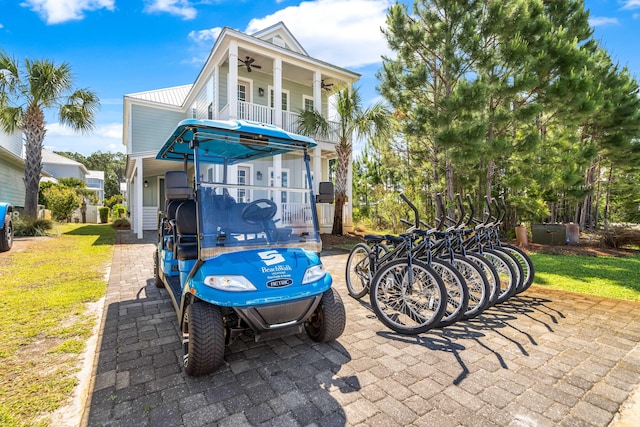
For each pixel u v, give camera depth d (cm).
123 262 721
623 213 1680
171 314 404
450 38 909
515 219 1148
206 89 1331
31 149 1187
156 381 255
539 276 598
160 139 1559
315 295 283
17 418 209
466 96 829
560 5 1183
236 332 282
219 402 230
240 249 295
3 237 793
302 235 331
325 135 1178
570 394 240
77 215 2184
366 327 368
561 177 955
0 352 297
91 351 305
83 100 1235
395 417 214
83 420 209
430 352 306
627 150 1222
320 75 1259
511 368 276
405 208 1371
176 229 359
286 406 226
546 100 886
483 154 873
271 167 377
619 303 443
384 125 1089
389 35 1012
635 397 236
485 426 206
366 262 477
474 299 420
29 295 462
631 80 1272
